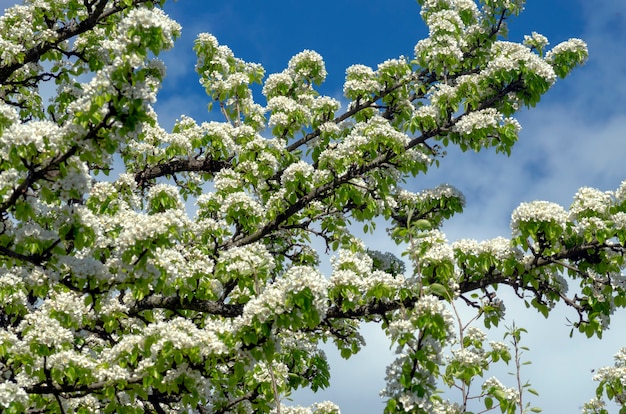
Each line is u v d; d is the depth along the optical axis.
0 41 11.59
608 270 10.16
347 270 8.93
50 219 8.11
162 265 8.06
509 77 13.69
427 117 13.48
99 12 11.77
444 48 14.70
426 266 8.86
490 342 8.60
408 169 13.12
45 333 7.72
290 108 14.38
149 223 7.80
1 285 8.41
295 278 7.40
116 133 7.04
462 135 13.48
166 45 10.68
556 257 10.20
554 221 9.72
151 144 13.48
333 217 13.05
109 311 9.43
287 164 14.02
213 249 11.30
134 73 6.86
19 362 8.05
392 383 7.09
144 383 7.43
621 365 9.77
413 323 7.28
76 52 12.30
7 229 7.79
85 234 7.94
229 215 11.83
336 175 12.58
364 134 12.95
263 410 9.66
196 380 7.50
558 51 14.73
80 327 9.62
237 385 10.71
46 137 7.08
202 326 10.66
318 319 7.47
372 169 12.94
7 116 7.76
